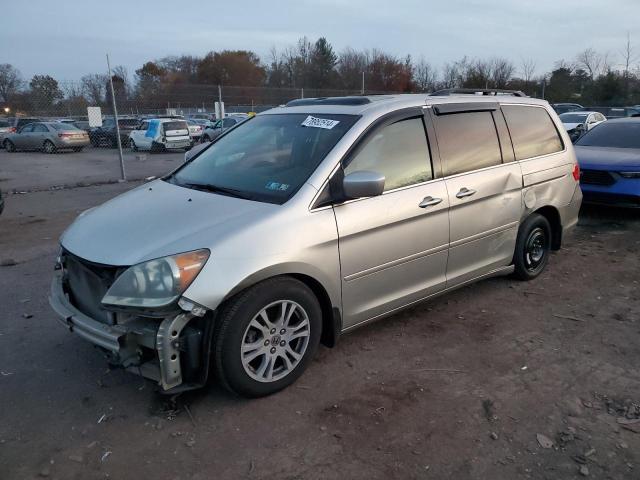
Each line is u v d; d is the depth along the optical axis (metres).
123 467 2.68
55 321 4.38
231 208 3.29
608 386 3.42
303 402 3.22
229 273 2.91
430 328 4.25
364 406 3.18
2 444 2.85
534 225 5.03
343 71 52.22
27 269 5.79
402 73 50.19
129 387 3.39
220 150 4.29
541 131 5.16
